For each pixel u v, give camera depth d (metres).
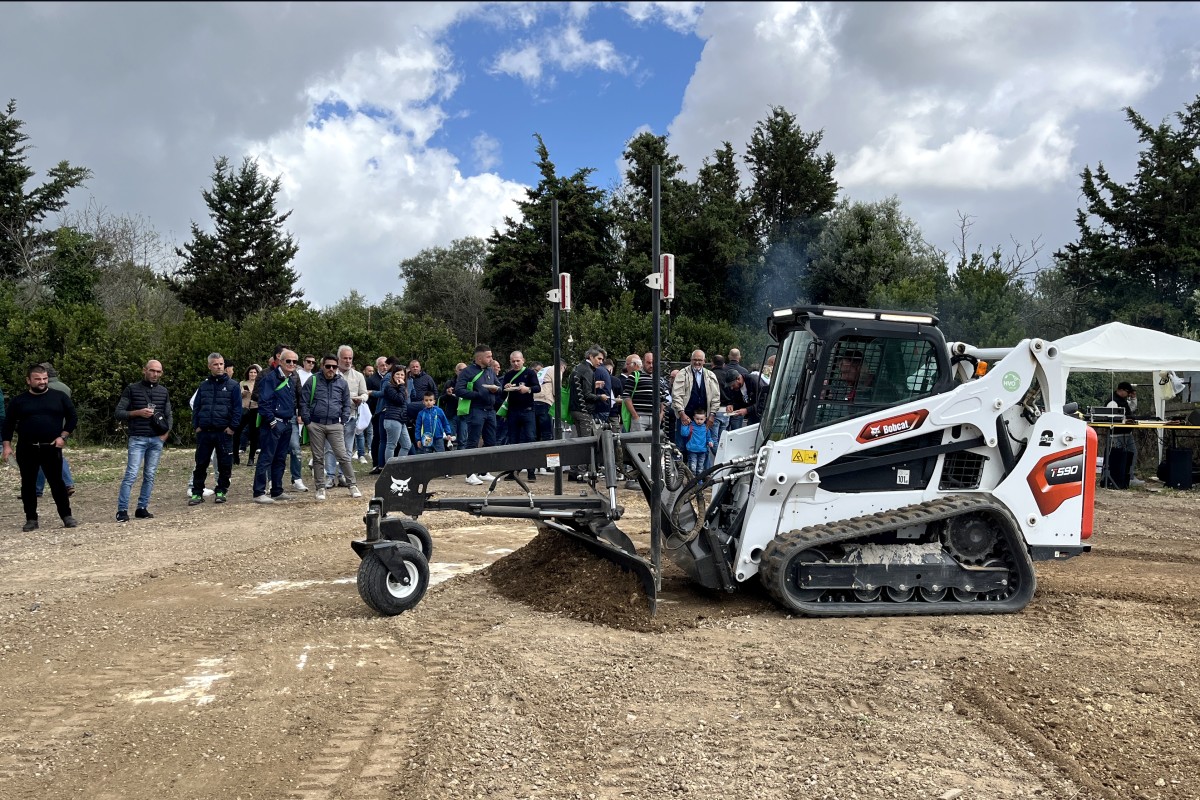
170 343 22.36
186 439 22.11
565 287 7.43
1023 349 6.53
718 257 38.03
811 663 5.13
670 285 5.98
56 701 4.68
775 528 6.34
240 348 24.55
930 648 5.44
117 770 3.85
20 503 12.42
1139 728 4.22
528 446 6.61
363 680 4.92
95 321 22.25
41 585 7.36
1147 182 33.69
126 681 4.97
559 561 6.82
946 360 6.57
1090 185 34.91
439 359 27.88
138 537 9.59
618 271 37.12
